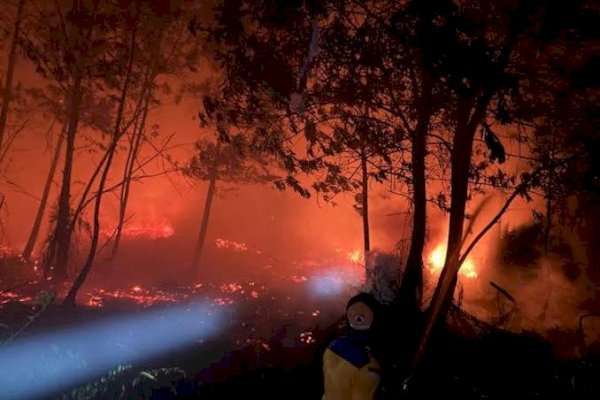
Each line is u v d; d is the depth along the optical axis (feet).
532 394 23.17
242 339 33.04
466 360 24.99
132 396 22.31
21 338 27.81
